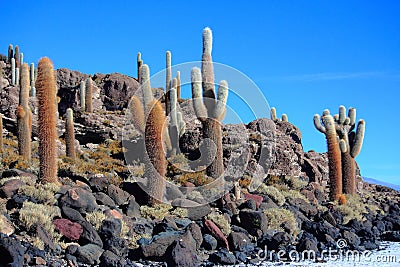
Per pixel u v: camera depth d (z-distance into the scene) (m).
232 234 12.59
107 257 9.87
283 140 23.56
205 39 16.36
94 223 11.57
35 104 25.70
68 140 20.19
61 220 11.37
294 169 22.78
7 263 8.80
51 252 10.21
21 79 18.23
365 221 17.97
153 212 13.49
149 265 10.53
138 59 34.62
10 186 12.40
